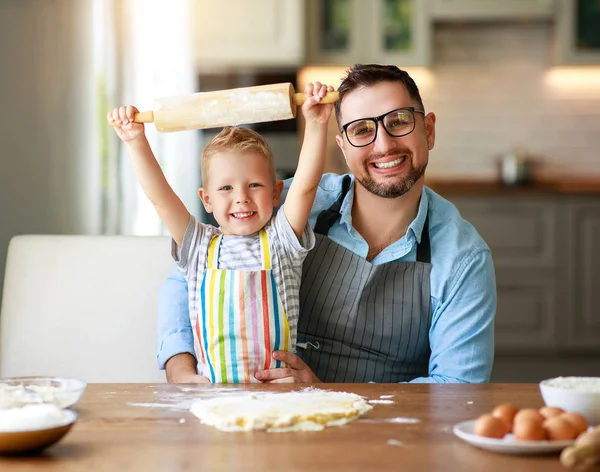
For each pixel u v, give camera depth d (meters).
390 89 1.74
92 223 3.66
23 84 3.65
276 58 4.60
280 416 1.05
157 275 1.79
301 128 4.77
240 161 1.71
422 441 0.98
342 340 1.78
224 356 1.58
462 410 1.15
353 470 0.87
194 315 1.67
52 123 3.65
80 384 1.14
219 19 4.59
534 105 5.09
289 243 1.67
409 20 4.77
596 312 4.55
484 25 5.05
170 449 0.96
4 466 0.91
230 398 1.17
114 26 3.72
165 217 1.69
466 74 5.08
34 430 0.93
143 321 1.77
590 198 4.53
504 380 4.62
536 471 0.87
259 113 1.40
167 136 3.79
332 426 1.05
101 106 3.68
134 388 1.33
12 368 1.75
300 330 1.79
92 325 1.77
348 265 1.75
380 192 1.73
